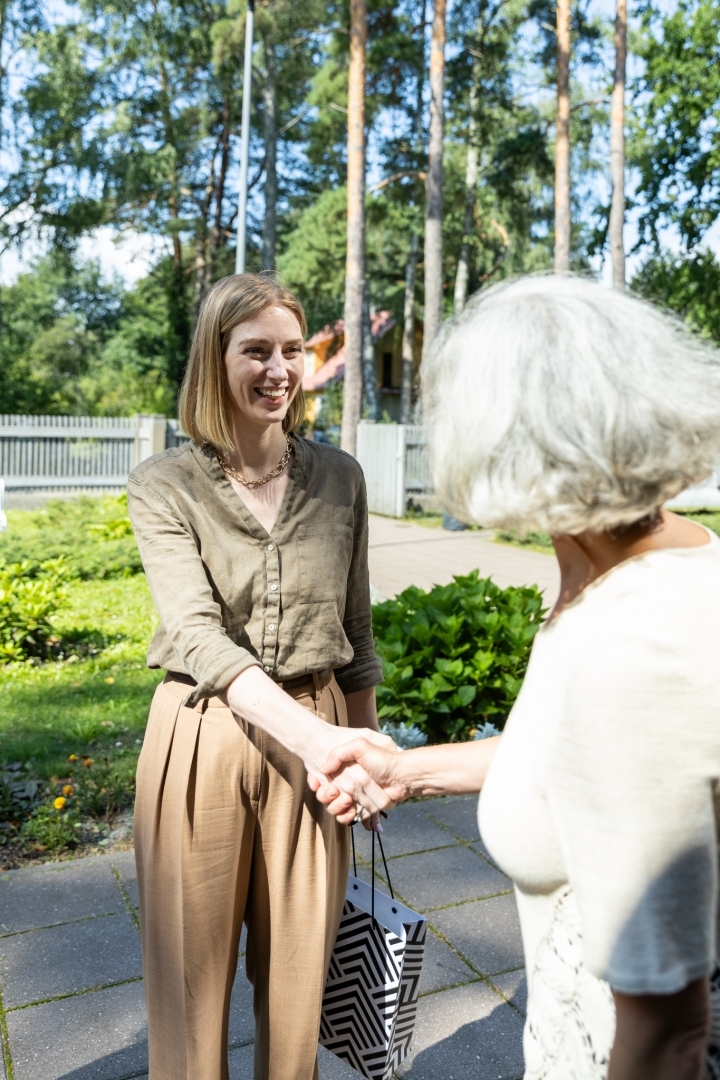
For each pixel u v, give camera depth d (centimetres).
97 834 392
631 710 94
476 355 108
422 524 1709
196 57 2925
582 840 97
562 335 104
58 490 2064
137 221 3294
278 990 188
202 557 182
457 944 302
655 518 110
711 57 2416
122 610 883
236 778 178
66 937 306
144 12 2773
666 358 105
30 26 2730
